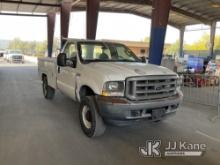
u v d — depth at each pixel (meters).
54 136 5.35
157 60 12.51
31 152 4.55
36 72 20.59
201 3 24.92
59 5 27.83
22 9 31.25
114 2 27.97
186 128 6.10
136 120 4.89
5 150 4.61
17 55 36.78
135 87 4.77
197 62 18.09
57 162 4.20
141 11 34.34
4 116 6.73
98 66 5.46
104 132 5.55
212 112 7.76
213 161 4.41
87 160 4.30
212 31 31.25
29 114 6.97
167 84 5.20
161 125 6.28
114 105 4.65
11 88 11.62
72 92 6.24
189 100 9.57
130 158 4.43
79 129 5.81
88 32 20.05
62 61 6.34
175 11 28.39
